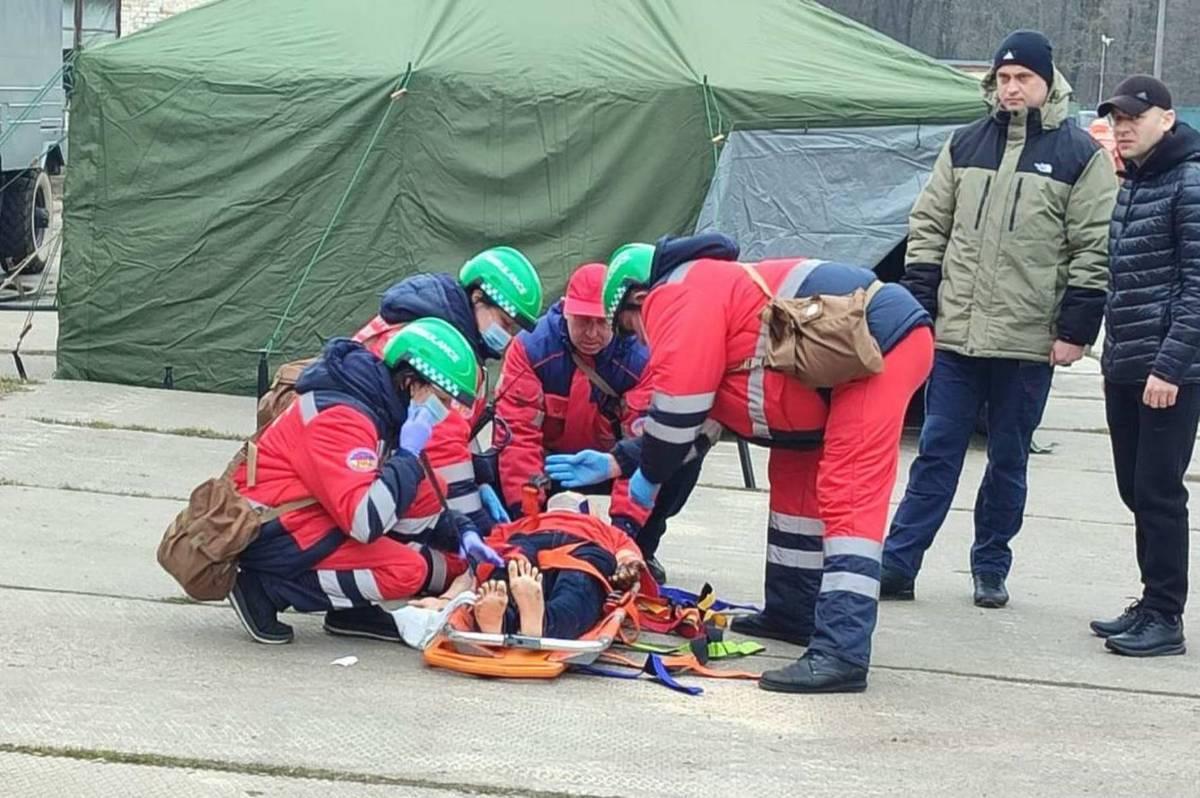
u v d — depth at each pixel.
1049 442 10.14
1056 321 5.93
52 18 14.92
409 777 3.94
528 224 9.77
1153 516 5.48
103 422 8.90
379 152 9.80
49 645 4.89
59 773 3.86
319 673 4.74
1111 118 5.36
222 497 4.80
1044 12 38.81
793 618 5.40
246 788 3.83
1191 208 5.21
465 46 9.84
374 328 5.04
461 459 5.04
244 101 9.80
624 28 9.98
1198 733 4.66
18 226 14.55
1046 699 4.93
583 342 5.51
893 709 4.71
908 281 6.15
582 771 4.04
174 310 10.01
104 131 9.93
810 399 4.83
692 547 7.01
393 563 4.95
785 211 9.51
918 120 9.77
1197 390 5.38
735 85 9.70
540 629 4.83
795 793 3.97
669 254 4.95
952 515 8.03
